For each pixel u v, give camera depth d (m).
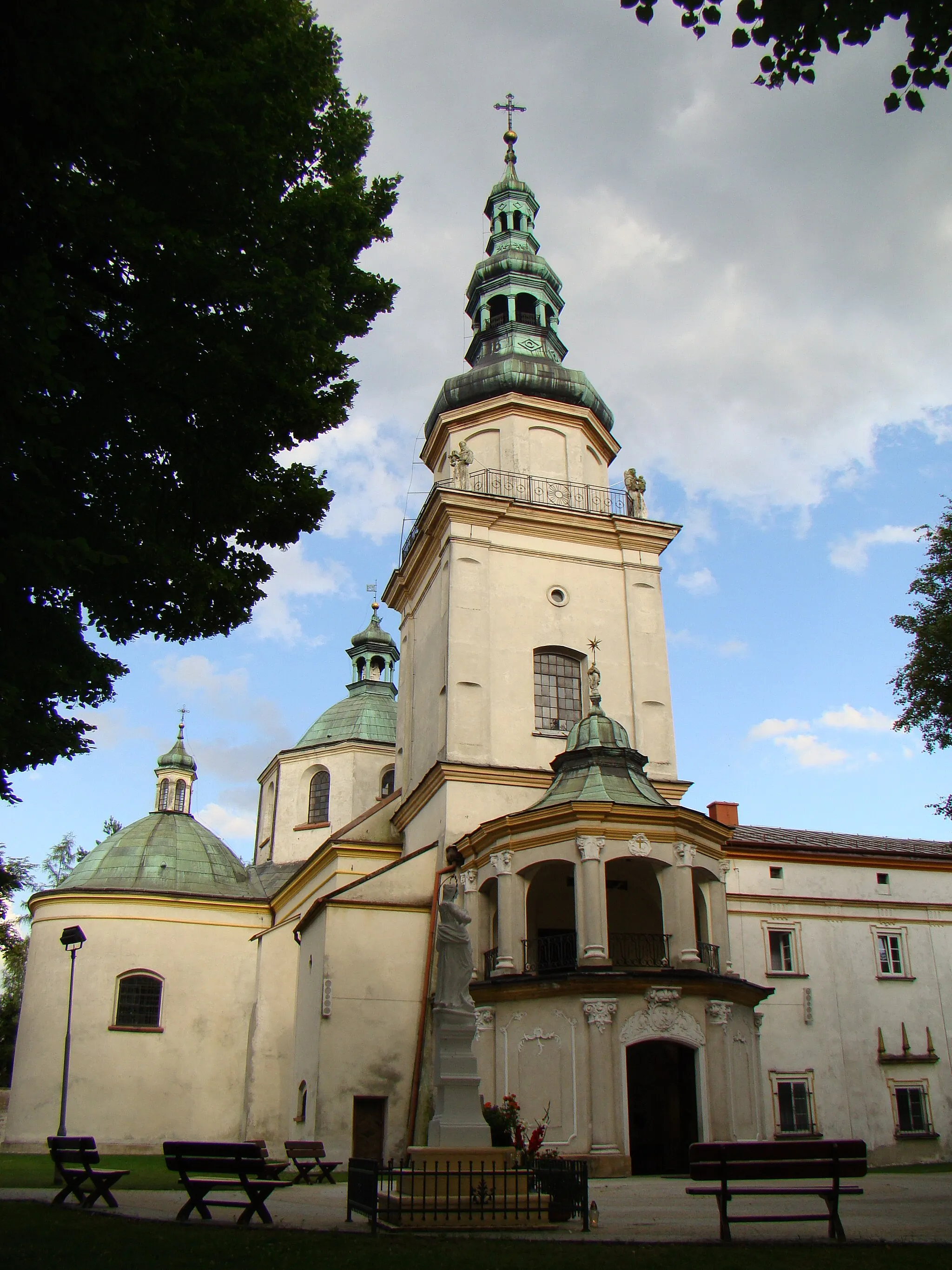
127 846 40.72
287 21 13.91
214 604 14.07
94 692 12.28
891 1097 30.09
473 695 29.66
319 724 48.34
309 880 36.09
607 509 34.41
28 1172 22.56
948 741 23.36
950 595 23.14
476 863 25.98
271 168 12.85
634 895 27.00
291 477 14.71
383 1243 10.34
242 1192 17.59
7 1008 59.09
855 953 31.38
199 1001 37.91
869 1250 9.82
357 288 15.02
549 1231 11.71
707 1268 8.88
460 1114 13.98
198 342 12.40
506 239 40.41
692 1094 23.64
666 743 30.91
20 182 10.33
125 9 10.58
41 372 9.68
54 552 10.07
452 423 35.22
